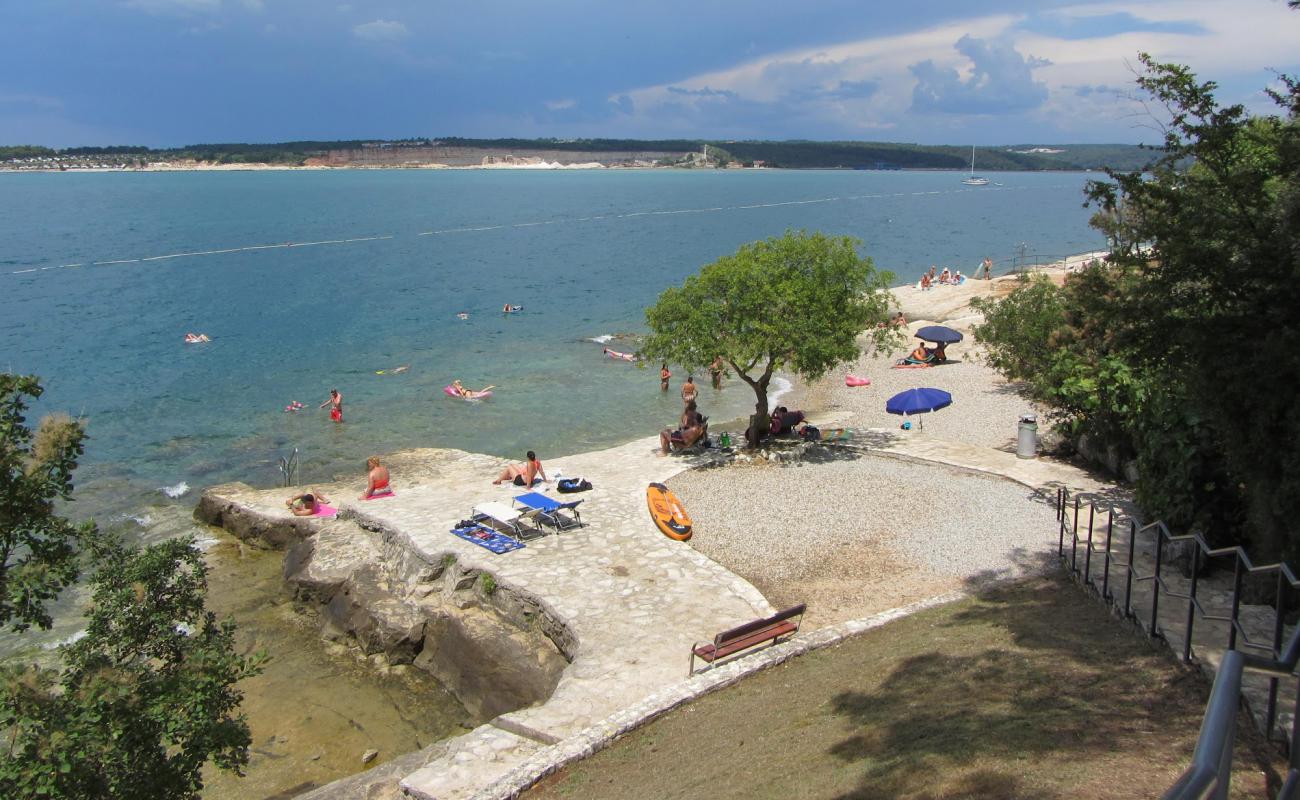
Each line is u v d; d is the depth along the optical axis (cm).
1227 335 1359
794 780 1062
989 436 3250
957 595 1803
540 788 1244
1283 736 893
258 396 4331
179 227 13438
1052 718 1061
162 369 4853
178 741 1059
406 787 1310
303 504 2691
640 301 7194
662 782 1178
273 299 7188
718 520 2395
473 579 2075
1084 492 2412
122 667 1030
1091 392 2373
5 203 18762
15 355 5116
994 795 877
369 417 3984
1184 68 1374
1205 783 301
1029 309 3581
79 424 1116
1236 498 1636
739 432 3556
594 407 4153
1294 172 1310
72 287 7619
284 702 1862
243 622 2208
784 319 2691
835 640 1625
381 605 2066
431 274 8750
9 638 2083
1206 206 1359
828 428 3331
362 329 6025
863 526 2302
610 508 2456
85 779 946
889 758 1044
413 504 2552
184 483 3167
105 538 1207
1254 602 1438
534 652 1839
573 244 11688
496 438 3684
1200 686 1088
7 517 1038
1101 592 1553
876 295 2944
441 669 1933
